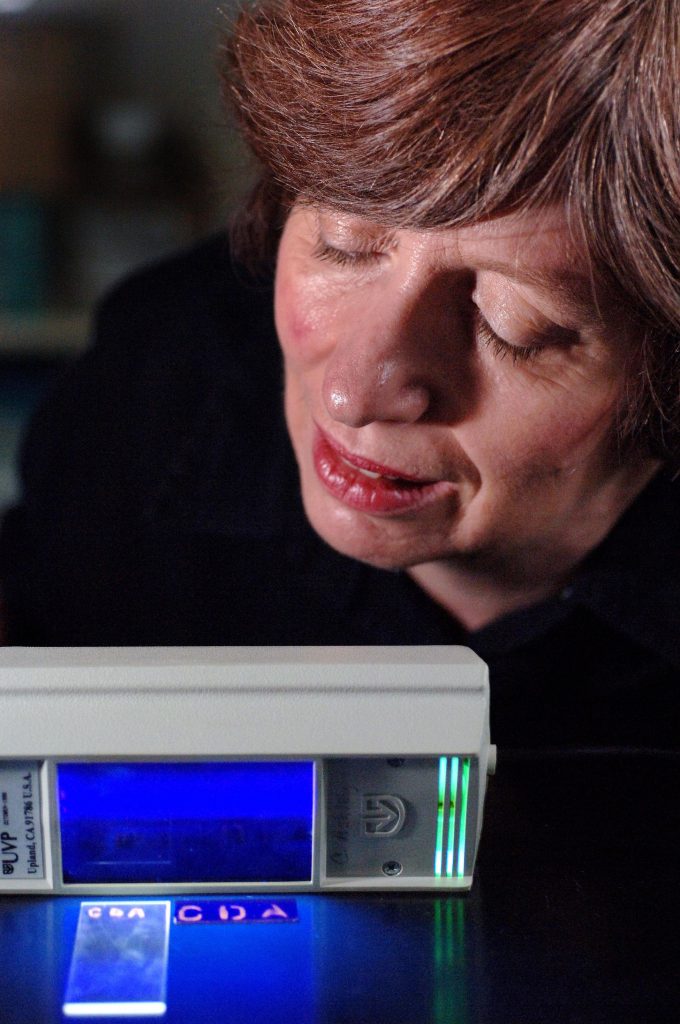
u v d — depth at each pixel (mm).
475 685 640
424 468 766
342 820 642
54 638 1311
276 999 559
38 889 636
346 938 609
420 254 648
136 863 640
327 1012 550
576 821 735
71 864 637
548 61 564
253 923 620
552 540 882
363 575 1077
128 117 2428
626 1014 550
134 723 626
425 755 633
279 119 666
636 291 622
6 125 2400
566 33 563
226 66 816
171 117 2480
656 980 576
